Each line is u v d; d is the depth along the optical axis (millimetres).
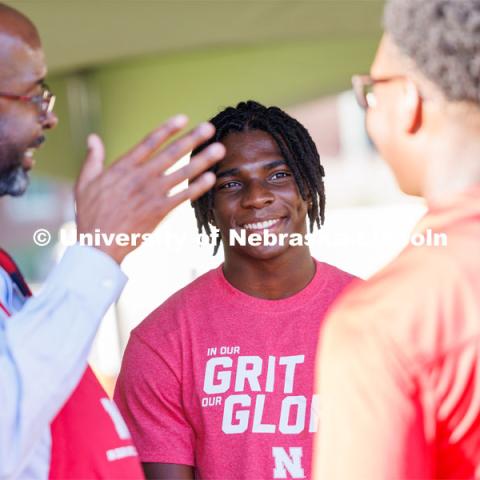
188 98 12594
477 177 3348
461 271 3240
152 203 3518
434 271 3275
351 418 3225
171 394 5297
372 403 3197
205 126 3467
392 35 3340
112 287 3557
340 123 32562
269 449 5090
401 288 3291
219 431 5156
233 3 9383
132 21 9859
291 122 5539
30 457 3697
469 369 3148
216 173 5430
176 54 12164
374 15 10109
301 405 5160
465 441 3209
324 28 10727
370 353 3230
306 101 12352
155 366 5324
